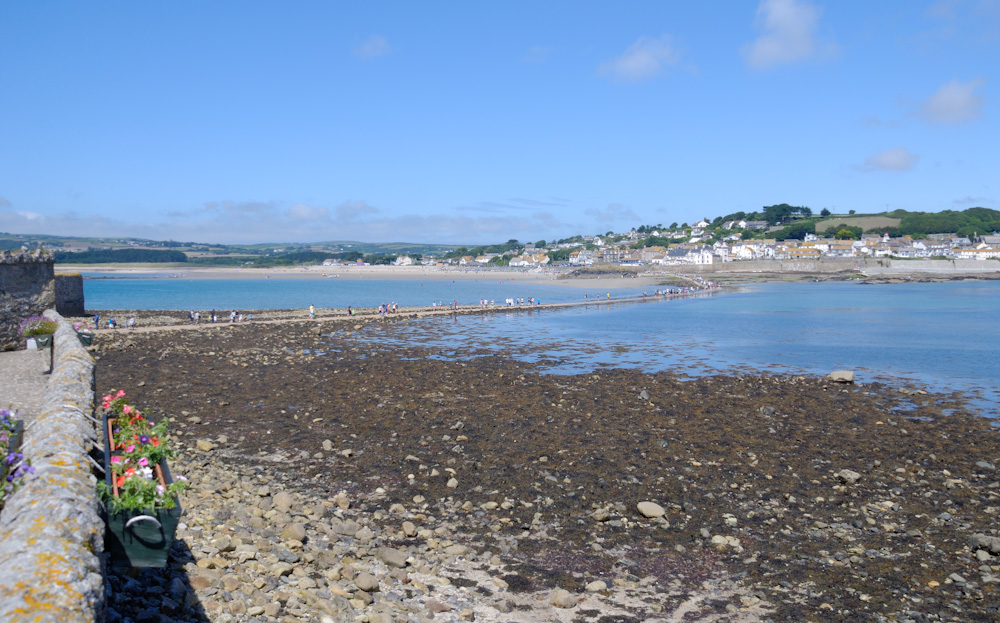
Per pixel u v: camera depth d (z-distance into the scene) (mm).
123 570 8344
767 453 20141
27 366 22797
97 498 6711
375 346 47938
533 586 11164
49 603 4570
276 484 15906
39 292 28344
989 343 49625
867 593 11258
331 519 13516
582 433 22156
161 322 61500
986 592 11312
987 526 14391
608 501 15719
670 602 10797
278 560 10625
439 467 18016
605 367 38625
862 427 23797
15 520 5715
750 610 10594
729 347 48344
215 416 23547
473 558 12234
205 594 8742
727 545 13195
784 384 32562
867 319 70875
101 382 30078
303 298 125125
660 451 20141
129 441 8375
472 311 84062
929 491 16781
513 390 30188
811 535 13852
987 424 24359
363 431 21891
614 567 12109
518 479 17172
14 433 8727
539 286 173625
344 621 8945
